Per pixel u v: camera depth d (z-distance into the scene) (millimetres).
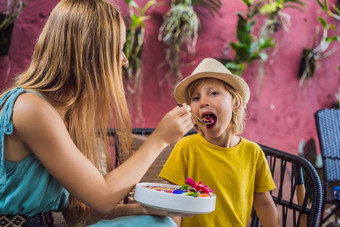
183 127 1062
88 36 1017
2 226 967
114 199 972
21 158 954
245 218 1377
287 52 3219
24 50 2406
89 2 1047
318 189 1394
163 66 2781
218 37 2955
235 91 1376
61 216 1320
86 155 1055
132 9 2682
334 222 3074
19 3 2359
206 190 1038
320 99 3398
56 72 1007
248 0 2893
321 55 3352
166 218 1043
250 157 1405
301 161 1473
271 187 1419
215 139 1397
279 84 3205
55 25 1027
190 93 1405
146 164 1019
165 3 2770
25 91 965
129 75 2645
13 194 940
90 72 1027
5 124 919
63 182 946
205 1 2855
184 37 2777
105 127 1082
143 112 2719
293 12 3223
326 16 3363
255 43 2945
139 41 2617
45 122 921
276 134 3207
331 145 2424
